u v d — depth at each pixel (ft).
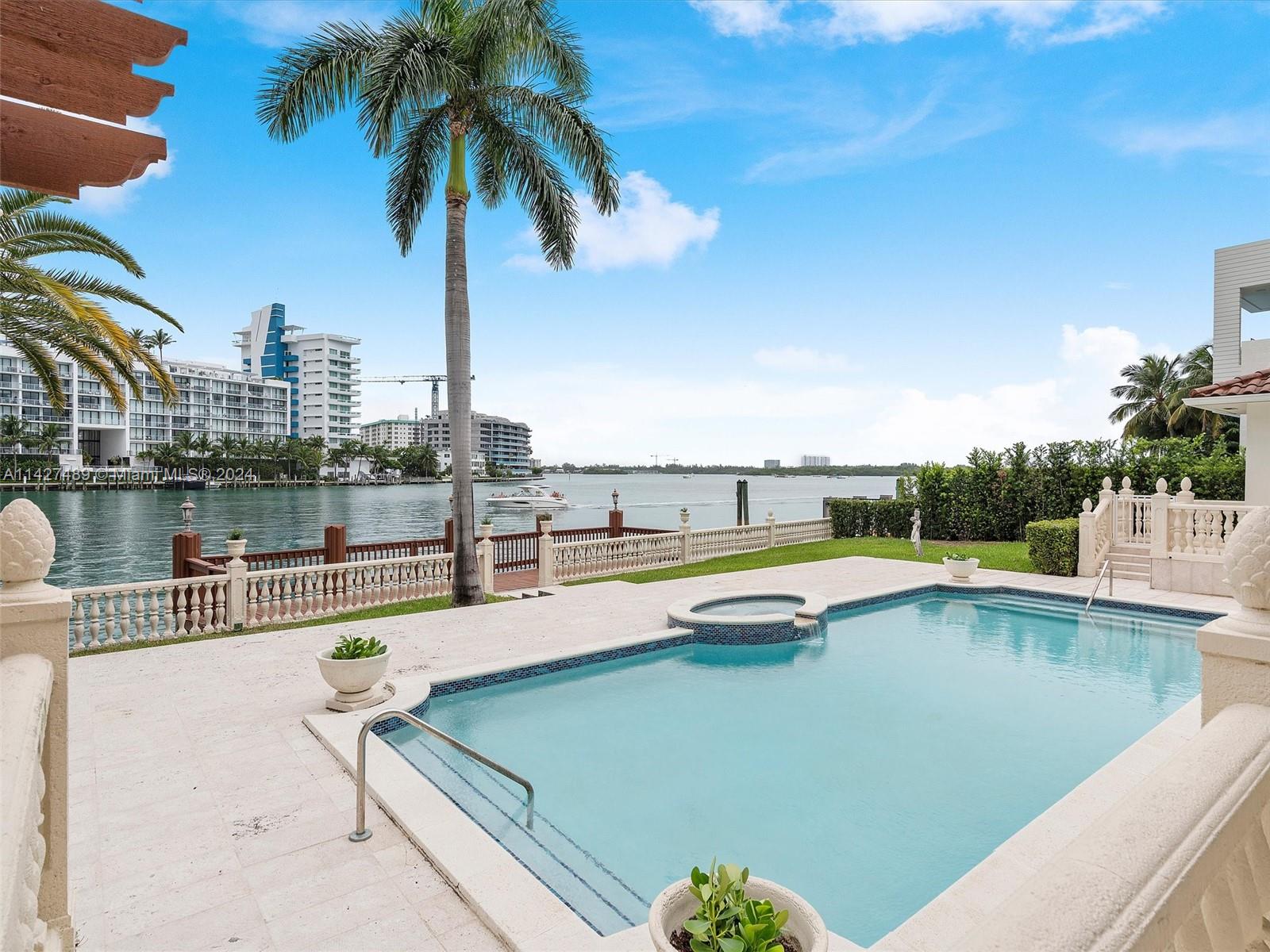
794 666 27.94
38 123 5.31
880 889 13.00
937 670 27.43
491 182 44.73
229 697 21.25
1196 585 37.60
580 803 16.33
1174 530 38.88
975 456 69.92
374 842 12.92
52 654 6.96
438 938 10.23
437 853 12.21
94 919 10.56
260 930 10.36
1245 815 4.01
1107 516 45.11
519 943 9.91
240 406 421.18
